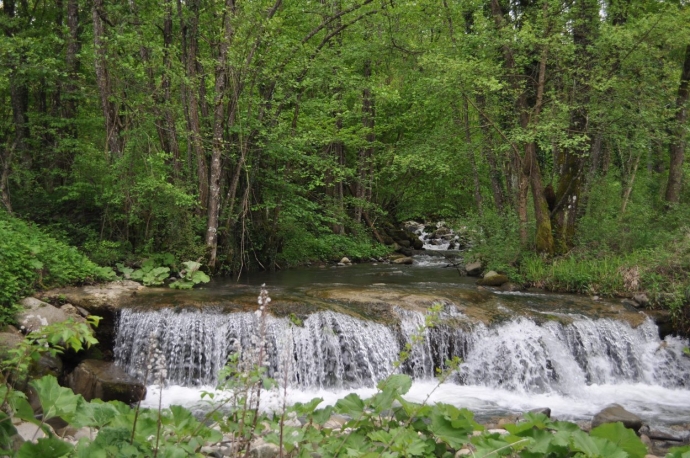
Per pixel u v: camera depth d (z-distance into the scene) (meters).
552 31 14.64
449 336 10.29
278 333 9.66
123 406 3.86
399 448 3.35
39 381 3.34
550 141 14.44
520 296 12.60
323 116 17.48
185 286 12.66
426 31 20.38
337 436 3.90
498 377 10.05
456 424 3.68
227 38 14.29
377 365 9.92
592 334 10.73
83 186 14.38
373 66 21.75
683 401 9.51
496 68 14.52
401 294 11.44
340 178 18.88
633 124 15.47
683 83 17.72
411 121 22.70
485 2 16.97
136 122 15.03
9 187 15.51
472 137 19.69
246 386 3.42
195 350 9.70
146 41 14.41
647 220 16.08
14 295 9.50
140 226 15.01
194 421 3.75
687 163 21.36
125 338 10.11
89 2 16.55
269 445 3.83
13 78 15.27
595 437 3.46
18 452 2.86
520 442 3.37
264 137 15.87
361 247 21.22
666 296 11.72
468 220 16.95
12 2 18.33
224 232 15.71
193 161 15.88
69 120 15.59
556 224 15.71
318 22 18.14
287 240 18.67
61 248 12.23
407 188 27.00
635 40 14.41
